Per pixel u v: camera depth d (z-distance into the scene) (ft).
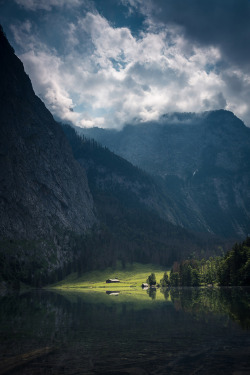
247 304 298.35
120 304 350.43
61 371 108.17
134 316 242.17
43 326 199.93
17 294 601.21
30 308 315.37
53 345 146.20
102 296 509.35
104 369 109.81
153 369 108.88
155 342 149.38
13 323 213.05
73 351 134.82
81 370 109.09
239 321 201.36
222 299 361.51
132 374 103.91
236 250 597.93
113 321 218.18
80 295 548.31
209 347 136.87
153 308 296.92
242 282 565.53
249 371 105.40
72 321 221.25
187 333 167.84
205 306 292.61
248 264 559.38
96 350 136.15
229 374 102.73
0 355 129.29
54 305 346.54
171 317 230.48
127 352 132.05
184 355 125.70
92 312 273.75
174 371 106.32
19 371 108.78
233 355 124.47
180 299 393.91
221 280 634.43
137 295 514.68
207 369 107.76
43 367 112.98
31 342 152.56
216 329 175.83
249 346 137.28
